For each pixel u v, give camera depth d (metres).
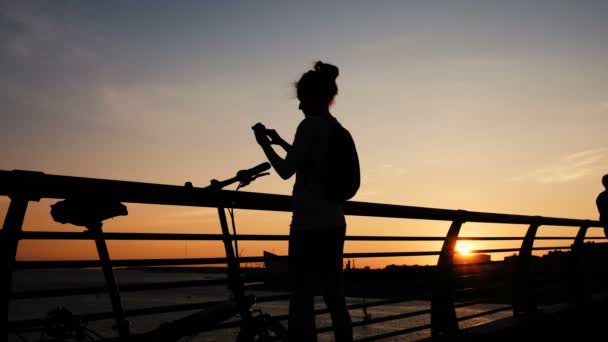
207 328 2.30
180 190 2.28
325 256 2.36
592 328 4.93
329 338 87.88
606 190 5.93
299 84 2.53
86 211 1.98
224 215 2.53
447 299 3.94
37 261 1.84
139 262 2.15
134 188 2.09
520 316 4.69
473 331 3.96
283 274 2.79
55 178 1.84
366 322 3.33
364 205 3.14
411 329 3.69
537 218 5.11
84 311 135.88
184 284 2.32
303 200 2.37
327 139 2.36
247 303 2.47
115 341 1.95
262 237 2.75
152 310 2.15
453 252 4.05
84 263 1.97
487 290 4.50
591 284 6.07
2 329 1.69
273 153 2.40
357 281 3.46
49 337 1.79
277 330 2.65
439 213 3.83
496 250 4.61
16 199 1.78
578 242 5.95
